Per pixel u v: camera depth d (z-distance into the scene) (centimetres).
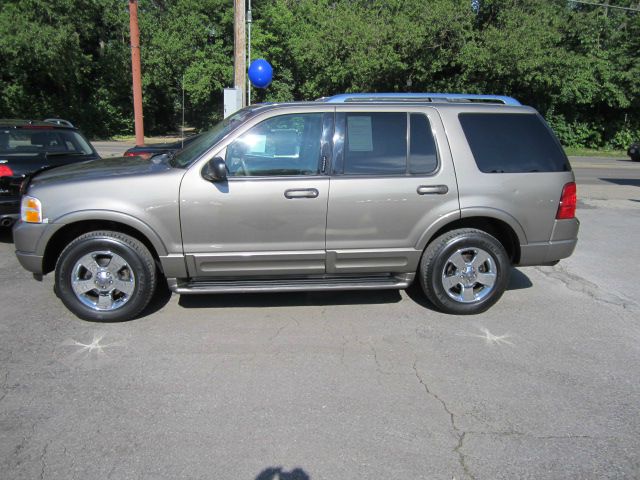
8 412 322
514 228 475
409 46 2520
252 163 445
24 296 517
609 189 1355
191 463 279
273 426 312
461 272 477
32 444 292
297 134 450
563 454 290
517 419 323
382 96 511
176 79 3173
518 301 529
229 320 468
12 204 654
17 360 388
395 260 469
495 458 286
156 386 355
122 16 3009
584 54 3062
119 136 3281
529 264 492
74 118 3111
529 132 482
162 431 306
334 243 457
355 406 334
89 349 407
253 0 2938
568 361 400
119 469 273
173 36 2933
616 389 360
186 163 452
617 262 674
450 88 2781
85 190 436
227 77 2944
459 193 463
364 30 2558
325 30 2683
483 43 2545
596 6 3294
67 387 352
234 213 441
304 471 274
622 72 3023
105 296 452
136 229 444
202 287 454
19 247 450
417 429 311
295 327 455
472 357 405
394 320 473
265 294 534
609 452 292
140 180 436
